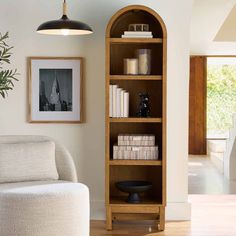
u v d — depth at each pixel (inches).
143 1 291.4
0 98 294.0
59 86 293.3
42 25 256.1
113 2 292.0
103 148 294.8
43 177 254.8
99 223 287.6
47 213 235.0
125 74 281.9
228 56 594.9
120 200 283.9
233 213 307.9
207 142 599.8
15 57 293.3
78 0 291.9
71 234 238.7
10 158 252.7
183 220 293.4
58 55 293.4
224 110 625.6
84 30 256.5
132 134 285.0
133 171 293.9
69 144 295.3
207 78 625.6
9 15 292.4
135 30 279.0
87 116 294.7
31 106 293.7
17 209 234.5
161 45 287.1
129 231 274.4
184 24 291.0
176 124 293.4
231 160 420.2
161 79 276.4
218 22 423.2
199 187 386.9
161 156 286.8
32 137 264.2
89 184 295.3
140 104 283.9
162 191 276.1
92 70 293.4
